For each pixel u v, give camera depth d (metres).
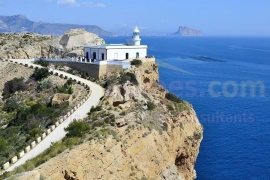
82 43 113.38
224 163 81.06
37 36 126.31
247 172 76.94
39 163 41.06
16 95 83.94
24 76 91.88
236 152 86.19
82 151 44.06
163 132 62.28
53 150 44.53
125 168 50.22
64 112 63.69
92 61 88.69
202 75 184.75
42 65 96.62
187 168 74.38
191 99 131.00
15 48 111.00
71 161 41.97
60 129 55.75
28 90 84.88
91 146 45.62
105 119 54.31
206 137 95.31
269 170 77.38
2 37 123.56
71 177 41.59
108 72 83.75
